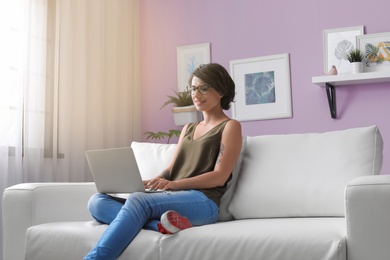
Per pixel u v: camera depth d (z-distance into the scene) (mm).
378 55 3791
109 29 4176
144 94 4535
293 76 4059
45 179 3555
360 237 1574
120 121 4250
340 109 3922
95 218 2121
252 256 1668
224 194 2262
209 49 4332
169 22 4488
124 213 1861
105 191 2131
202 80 2312
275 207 2115
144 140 4512
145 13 4555
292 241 1627
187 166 2285
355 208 1584
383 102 3809
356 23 3900
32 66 3422
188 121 4027
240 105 4207
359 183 1596
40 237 2068
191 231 1812
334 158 2107
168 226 1809
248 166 2266
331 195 2033
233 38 4270
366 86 3857
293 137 2266
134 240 1845
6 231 2281
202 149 2240
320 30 3996
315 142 2195
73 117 3777
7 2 3244
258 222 1921
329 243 1575
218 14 4328
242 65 4215
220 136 2246
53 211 2303
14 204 2268
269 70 4125
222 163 2162
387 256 1541
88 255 1757
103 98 4078
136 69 4473
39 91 3453
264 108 4129
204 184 2117
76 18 3832
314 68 3998
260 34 4180
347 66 3887
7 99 3215
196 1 4410
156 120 4488
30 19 3396
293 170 2150
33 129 3400
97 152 2111
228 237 1727
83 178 3781
